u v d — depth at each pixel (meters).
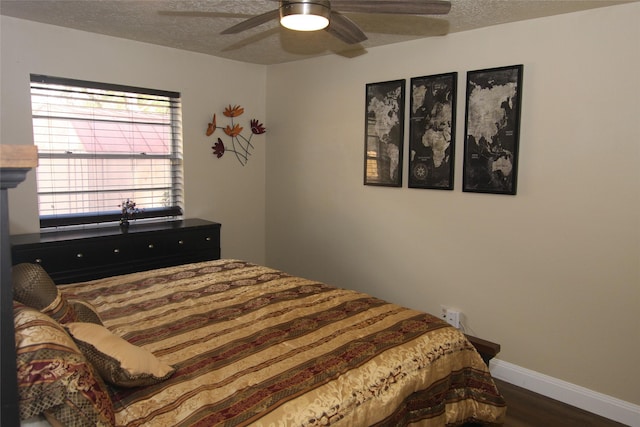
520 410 2.57
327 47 3.51
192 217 3.94
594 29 2.42
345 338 1.83
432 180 3.17
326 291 2.44
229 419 1.28
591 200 2.49
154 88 3.59
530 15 2.57
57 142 3.21
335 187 3.85
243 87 4.18
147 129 3.68
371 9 1.77
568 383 2.65
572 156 2.54
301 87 4.04
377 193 3.54
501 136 2.80
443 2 1.67
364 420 1.48
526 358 2.81
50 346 1.13
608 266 2.46
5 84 2.88
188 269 2.82
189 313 2.08
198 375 1.51
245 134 4.25
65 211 3.30
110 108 3.46
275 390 1.43
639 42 2.29
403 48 3.27
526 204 2.74
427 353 1.80
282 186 4.31
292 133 4.16
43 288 1.48
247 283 2.55
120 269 3.15
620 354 2.46
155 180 3.78
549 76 2.59
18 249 2.71
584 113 2.48
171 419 1.28
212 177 4.04
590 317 2.54
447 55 3.04
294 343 1.78
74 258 2.93
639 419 2.40
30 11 2.74
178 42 3.46
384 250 3.54
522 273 2.79
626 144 2.36
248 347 1.74
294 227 4.24
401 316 2.09
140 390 1.41
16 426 0.99
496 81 2.79
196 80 3.83
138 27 3.06
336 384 1.50
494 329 2.95
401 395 1.61
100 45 3.27
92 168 3.41
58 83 3.11
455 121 3.02
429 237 3.24
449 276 3.15
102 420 1.15
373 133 3.49
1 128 2.89
